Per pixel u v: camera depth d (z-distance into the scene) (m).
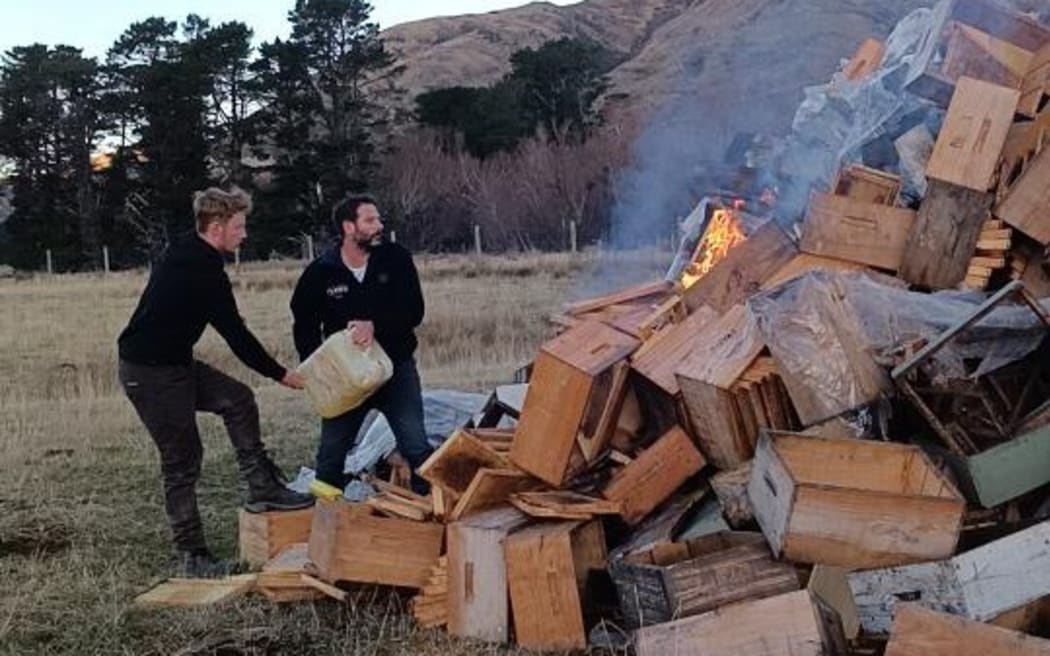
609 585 4.53
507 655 4.31
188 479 5.50
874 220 5.08
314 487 5.51
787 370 4.39
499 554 4.41
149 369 5.38
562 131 40.59
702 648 3.74
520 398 5.97
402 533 4.81
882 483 4.04
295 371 5.48
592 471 4.87
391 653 4.39
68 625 4.72
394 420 5.64
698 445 4.75
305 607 4.82
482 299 17.19
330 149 41.94
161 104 44.72
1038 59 5.38
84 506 6.48
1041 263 4.88
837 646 3.70
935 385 4.25
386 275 5.62
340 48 46.28
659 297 5.95
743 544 4.20
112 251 44.53
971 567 3.76
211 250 5.40
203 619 4.70
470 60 113.94
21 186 47.00
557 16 130.38
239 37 46.31
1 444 8.30
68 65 46.81
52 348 14.96
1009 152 5.07
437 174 37.50
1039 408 4.25
